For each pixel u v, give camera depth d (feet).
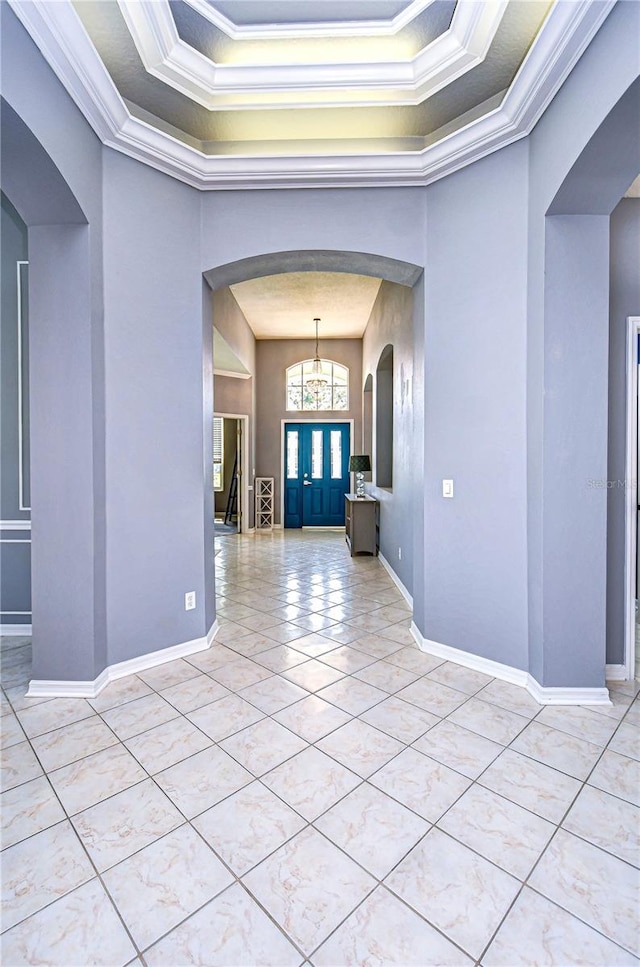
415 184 9.82
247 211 10.07
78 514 8.29
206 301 10.64
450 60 7.61
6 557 11.14
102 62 7.05
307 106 8.71
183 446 9.96
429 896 4.53
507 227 8.64
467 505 9.45
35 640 8.36
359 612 13.04
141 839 5.20
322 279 18.94
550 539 7.99
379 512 20.57
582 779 6.14
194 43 7.53
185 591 10.07
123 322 8.91
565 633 8.05
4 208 10.79
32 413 8.32
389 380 20.88
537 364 8.09
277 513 29.27
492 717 7.61
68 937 4.16
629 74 5.47
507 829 5.33
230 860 4.93
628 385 8.79
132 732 7.22
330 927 4.24
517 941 4.12
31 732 7.22
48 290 8.20
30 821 5.44
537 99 7.38
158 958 3.99
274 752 6.72
